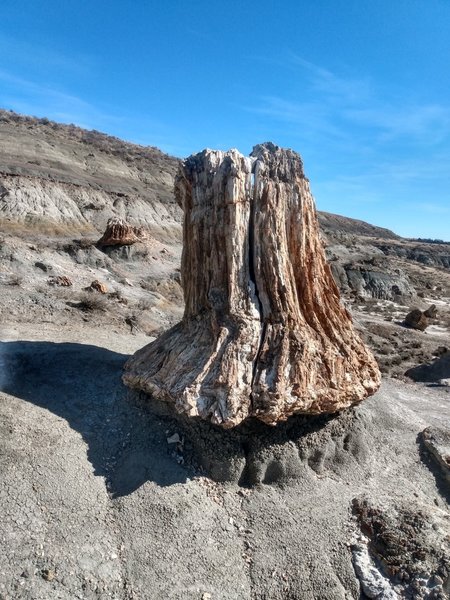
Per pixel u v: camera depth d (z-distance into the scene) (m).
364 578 9.16
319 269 12.09
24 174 62.56
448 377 22.69
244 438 10.88
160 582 8.52
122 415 11.71
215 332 10.83
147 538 9.14
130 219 62.78
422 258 117.31
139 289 32.41
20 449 10.01
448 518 10.73
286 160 11.80
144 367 11.96
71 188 60.78
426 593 8.91
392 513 10.47
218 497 10.32
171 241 63.47
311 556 9.41
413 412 15.52
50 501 9.21
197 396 9.91
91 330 19.19
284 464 10.94
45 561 8.25
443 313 52.38
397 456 12.78
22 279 24.77
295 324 11.05
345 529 10.09
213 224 11.45
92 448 10.73
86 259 36.22
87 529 9.00
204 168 11.69
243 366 10.29
